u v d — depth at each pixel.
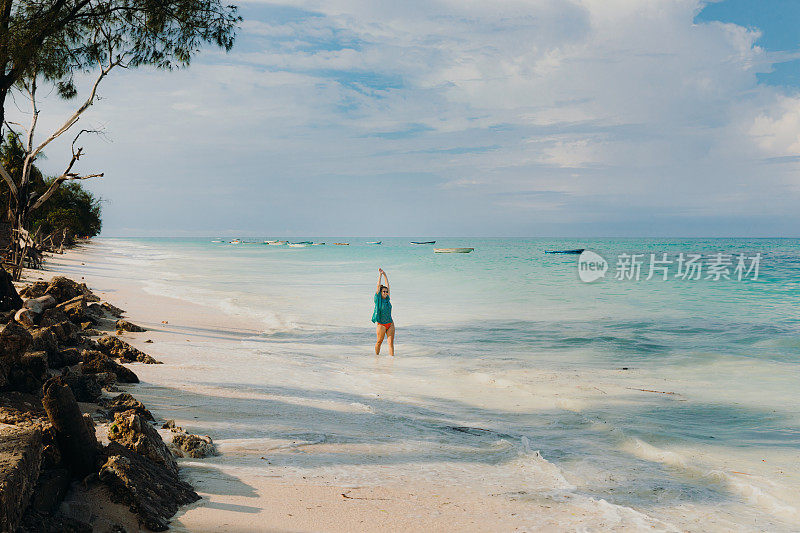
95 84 24.41
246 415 7.44
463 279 38.75
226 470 5.30
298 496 4.83
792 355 13.63
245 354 12.79
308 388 9.74
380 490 5.20
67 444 4.18
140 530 3.82
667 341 15.67
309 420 7.49
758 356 13.54
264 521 4.25
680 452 6.96
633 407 9.18
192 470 5.20
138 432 4.91
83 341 10.52
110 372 8.38
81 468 4.20
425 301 26.08
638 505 5.34
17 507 3.20
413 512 4.73
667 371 11.97
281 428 6.93
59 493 3.86
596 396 9.91
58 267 38.34
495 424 8.18
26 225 29.67
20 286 20.75
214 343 14.21
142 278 36.56
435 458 6.38
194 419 6.98
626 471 6.32
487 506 5.02
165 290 28.56
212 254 88.00
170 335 14.90
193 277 38.97
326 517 4.46
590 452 7.02
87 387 6.79
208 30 19.61
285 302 24.69
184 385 8.90
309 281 36.59
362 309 22.50
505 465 6.29
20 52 16.86
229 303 23.88
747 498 5.57
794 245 137.38
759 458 6.79
